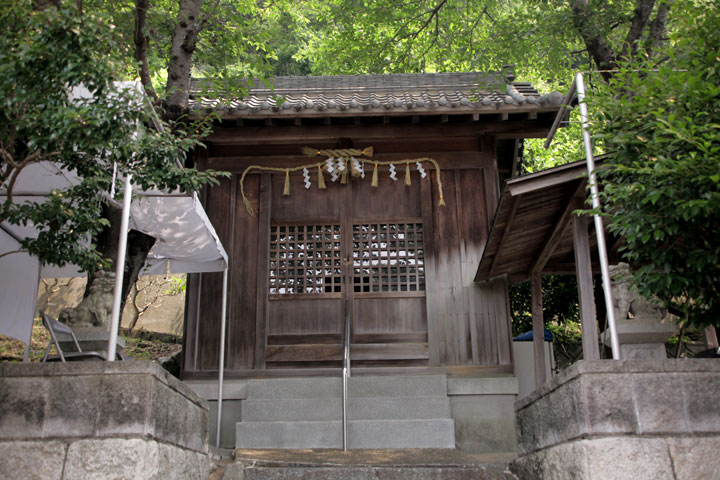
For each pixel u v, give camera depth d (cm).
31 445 352
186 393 447
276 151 850
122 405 360
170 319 1323
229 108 775
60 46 341
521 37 1059
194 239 669
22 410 358
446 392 732
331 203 838
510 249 682
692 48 389
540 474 441
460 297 794
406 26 1426
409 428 670
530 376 869
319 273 816
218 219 827
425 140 845
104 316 510
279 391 734
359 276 813
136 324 1298
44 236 425
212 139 829
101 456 349
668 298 401
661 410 357
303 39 1802
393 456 595
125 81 433
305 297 803
